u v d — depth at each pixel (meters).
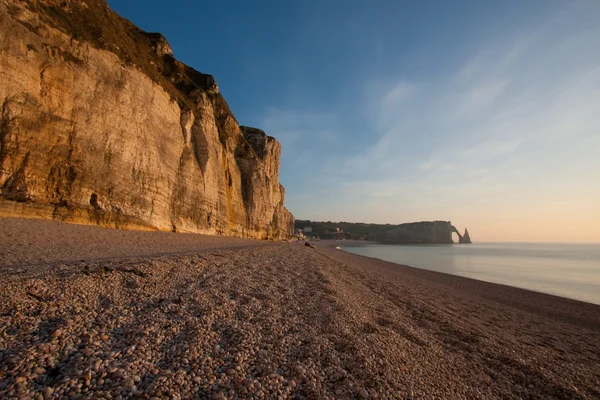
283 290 10.38
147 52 36.97
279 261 18.31
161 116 30.47
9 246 13.16
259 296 9.07
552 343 10.45
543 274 36.00
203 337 5.79
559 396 6.28
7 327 4.96
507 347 8.88
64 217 19.98
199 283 9.05
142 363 4.71
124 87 25.23
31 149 18.28
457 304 15.30
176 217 32.28
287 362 5.53
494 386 6.28
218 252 17.12
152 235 24.97
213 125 42.56
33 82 18.50
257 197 57.12
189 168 35.19
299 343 6.33
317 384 5.00
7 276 6.98
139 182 26.41
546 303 18.86
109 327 5.55
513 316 14.31
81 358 4.51
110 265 8.78
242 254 17.95
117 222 23.84
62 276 7.25
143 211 26.67
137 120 26.45
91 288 6.98
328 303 9.61
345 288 13.32
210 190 39.81
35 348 4.49
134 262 9.81
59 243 15.56
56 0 23.55
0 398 3.52
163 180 29.77
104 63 23.78
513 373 7.07
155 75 32.12
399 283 20.11
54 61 19.88
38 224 17.61
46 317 5.49
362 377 5.38
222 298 8.09
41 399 3.65
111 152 23.56
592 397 6.45
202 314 6.80
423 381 5.77
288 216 101.31
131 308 6.54
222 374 4.80
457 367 6.84
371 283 17.58
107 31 27.05
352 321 8.19
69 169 20.42
